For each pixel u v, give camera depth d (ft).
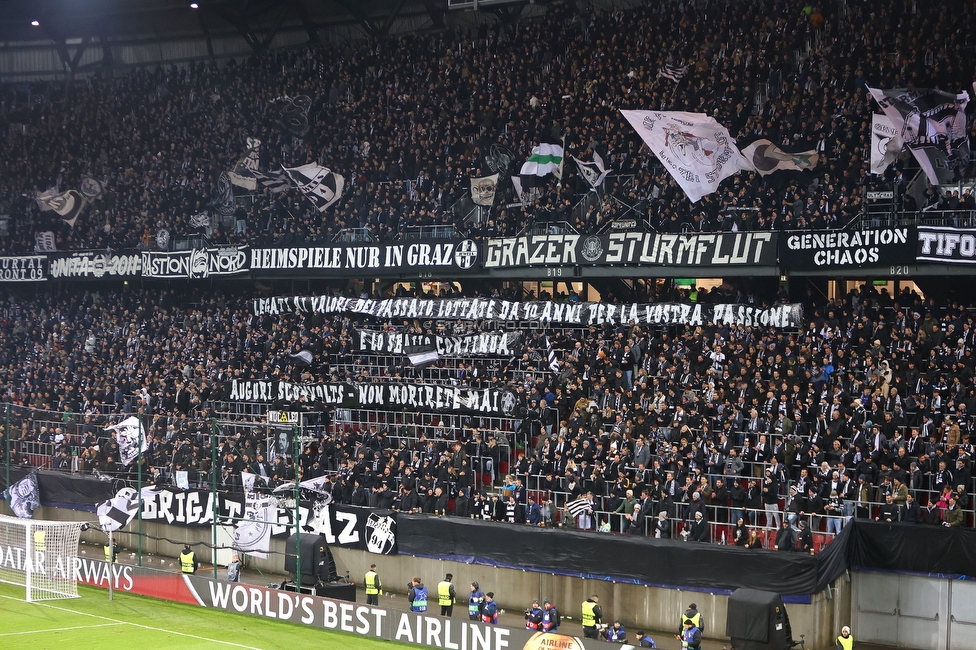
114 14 188.96
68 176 174.70
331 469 116.37
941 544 85.92
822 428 98.17
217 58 191.42
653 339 116.47
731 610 82.53
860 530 89.04
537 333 124.98
